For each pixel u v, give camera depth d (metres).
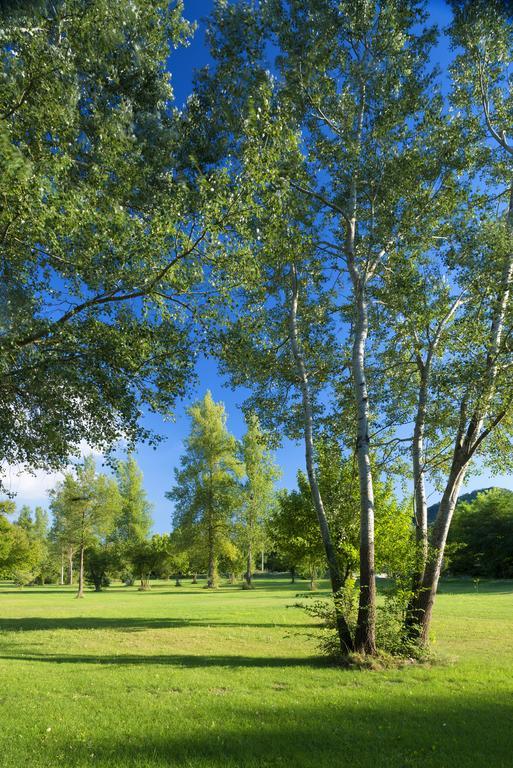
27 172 7.75
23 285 9.98
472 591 45.56
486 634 17.38
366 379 15.77
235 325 11.62
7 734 6.74
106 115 11.18
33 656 13.39
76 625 20.66
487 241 12.91
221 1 13.34
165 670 11.39
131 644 15.71
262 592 47.88
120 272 9.76
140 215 11.57
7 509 58.06
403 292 13.62
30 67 9.00
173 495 50.06
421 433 14.43
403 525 17.50
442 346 14.70
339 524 17.56
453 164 13.56
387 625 12.80
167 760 5.82
